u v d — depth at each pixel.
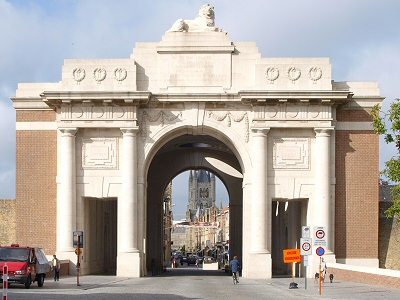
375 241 56.16
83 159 56.44
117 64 56.28
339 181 56.53
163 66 56.78
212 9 57.56
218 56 56.72
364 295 35.53
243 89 56.41
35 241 56.50
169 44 56.75
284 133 56.41
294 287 41.28
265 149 55.84
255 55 56.69
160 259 80.81
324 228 37.88
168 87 56.56
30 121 57.31
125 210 55.38
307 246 39.81
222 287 42.84
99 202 65.25
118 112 55.94
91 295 33.50
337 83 57.38
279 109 55.81
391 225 56.50
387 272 42.38
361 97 56.72
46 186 56.81
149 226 80.94
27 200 56.81
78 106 55.94
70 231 55.44
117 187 56.31
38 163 57.03
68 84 56.22
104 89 56.06
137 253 55.03
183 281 49.91
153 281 49.12
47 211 56.62
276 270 73.62
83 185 56.31
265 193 55.53
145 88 56.69
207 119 56.59
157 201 81.31
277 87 55.97
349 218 56.28
